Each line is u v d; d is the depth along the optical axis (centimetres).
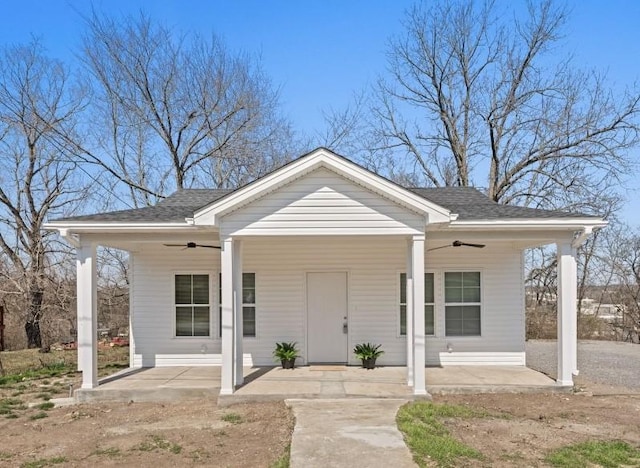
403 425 772
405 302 1298
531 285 2912
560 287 1062
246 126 2873
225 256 993
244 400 968
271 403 953
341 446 678
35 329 2466
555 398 1007
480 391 1040
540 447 705
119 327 2750
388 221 986
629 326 2850
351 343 1295
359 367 1257
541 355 1714
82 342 1045
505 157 2705
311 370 1220
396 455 644
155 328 1307
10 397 1083
